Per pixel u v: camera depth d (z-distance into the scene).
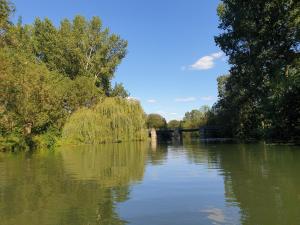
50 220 9.81
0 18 31.47
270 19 35.66
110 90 72.44
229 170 18.62
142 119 56.06
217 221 9.38
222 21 43.66
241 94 59.75
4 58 35.53
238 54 42.53
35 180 16.78
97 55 67.69
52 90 45.94
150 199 12.11
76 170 20.45
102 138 51.69
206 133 93.31
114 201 11.89
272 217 9.58
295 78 34.97
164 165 22.30
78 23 68.38
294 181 14.52
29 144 42.47
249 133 61.50
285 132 39.22
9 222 9.71
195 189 13.67
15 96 39.78
